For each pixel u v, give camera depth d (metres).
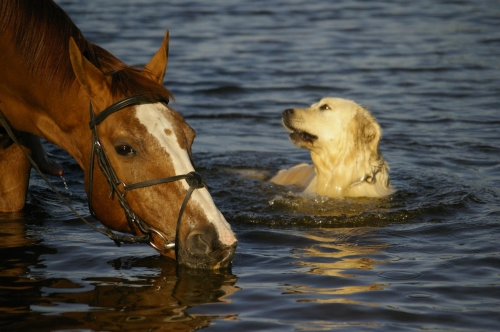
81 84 8.21
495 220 11.52
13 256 9.69
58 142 9.11
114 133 8.23
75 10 34.00
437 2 36.88
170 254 8.59
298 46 27.36
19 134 10.33
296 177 15.10
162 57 8.98
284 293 8.44
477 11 34.00
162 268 9.25
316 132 13.99
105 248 10.06
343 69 23.84
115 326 7.44
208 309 7.93
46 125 9.09
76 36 8.88
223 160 15.86
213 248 8.13
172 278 8.89
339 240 10.77
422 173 14.60
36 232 10.77
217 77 22.89
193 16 33.19
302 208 12.84
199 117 19.02
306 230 11.41
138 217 8.41
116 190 8.34
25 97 9.02
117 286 8.60
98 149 8.37
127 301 8.13
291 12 34.53
